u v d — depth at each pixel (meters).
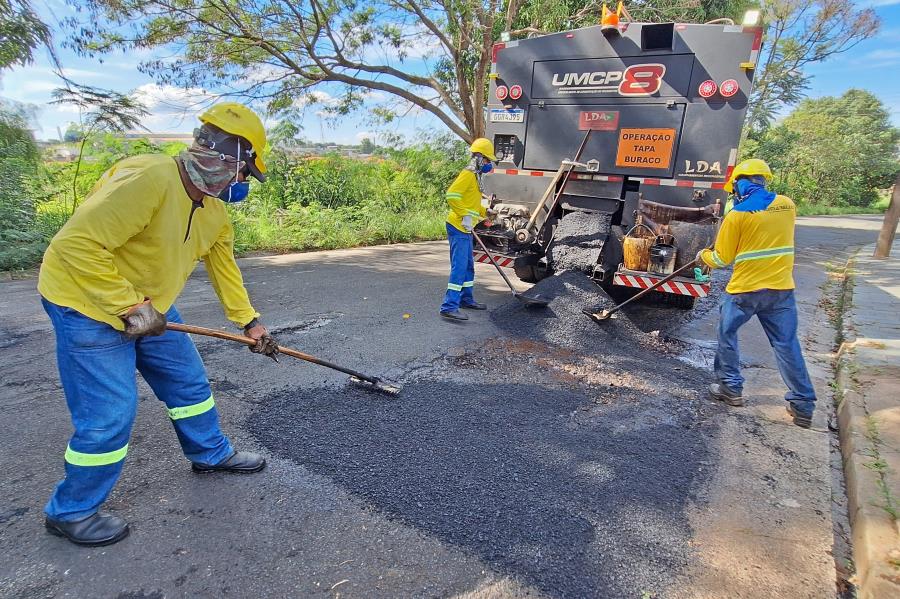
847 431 3.43
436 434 3.17
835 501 2.85
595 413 3.59
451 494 2.60
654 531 2.43
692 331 5.83
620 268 5.25
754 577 2.19
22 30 7.56
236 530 2.28
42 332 4.60
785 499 2.75
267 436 3.03
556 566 2.17
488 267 8.83
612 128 5.58
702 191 5.16
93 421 2.04
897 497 2.68
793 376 3.55
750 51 4.82
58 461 2.71
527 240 5.86
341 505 2.47
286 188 13.20
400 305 6.05
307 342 4.65
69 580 1.97
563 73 5.79
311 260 8.78
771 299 3.54
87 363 1.98
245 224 10.19
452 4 12.15
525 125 6.14
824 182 43.84
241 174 2.16
